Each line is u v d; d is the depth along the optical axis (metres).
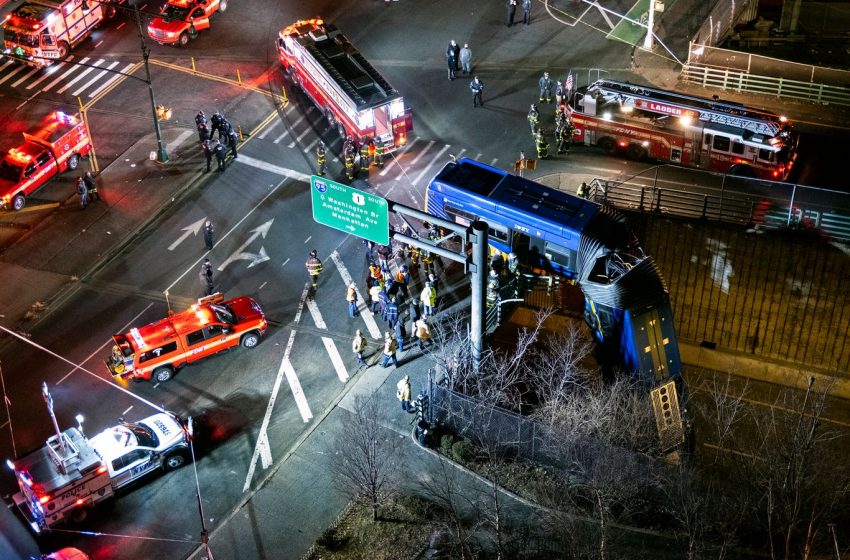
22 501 38.16
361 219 36.34
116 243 49.66
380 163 52.88
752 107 52.41
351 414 41.53
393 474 38.66
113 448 38.53
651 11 58.25
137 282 47.78
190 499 38.78
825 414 41.28
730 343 44.06
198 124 52.50
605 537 33.78
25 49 58.88
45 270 48.47
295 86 57.88
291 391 42.62
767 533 35.47
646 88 51.41
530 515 36.91
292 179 52.69
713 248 43.25
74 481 37.16
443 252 35.34
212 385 43.03
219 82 58.47
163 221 50.69
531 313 44.56
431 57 59.69
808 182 51.03
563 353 39.66
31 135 52.47
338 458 39.75
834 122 54.50
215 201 51.56
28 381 43.50
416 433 39.91
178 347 42.72
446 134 54.72
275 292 46.94
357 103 51.25
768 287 43.00
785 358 43.44
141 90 58.09
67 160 53.06
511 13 60.88
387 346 42.50
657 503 36.69
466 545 34.44
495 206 44.75
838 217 44.31
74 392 42.97
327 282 47.28
